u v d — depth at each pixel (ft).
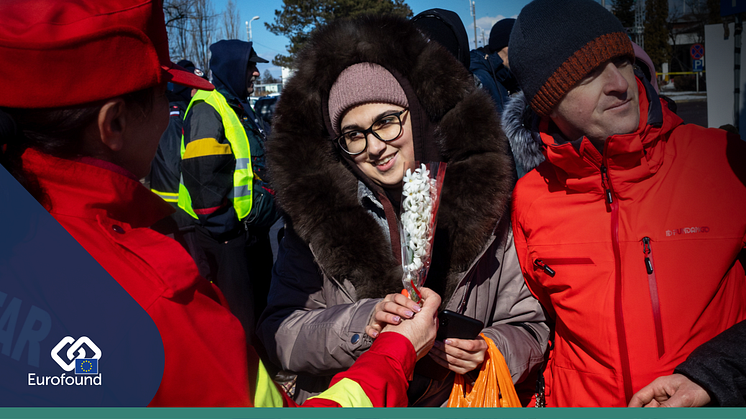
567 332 4.31
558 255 4.17
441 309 4.57
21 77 2.06
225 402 2.32
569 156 3.97
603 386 3.91
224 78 10.02
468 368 4.22
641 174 3.81
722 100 11.27
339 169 5.06
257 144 9.84
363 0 80.23
